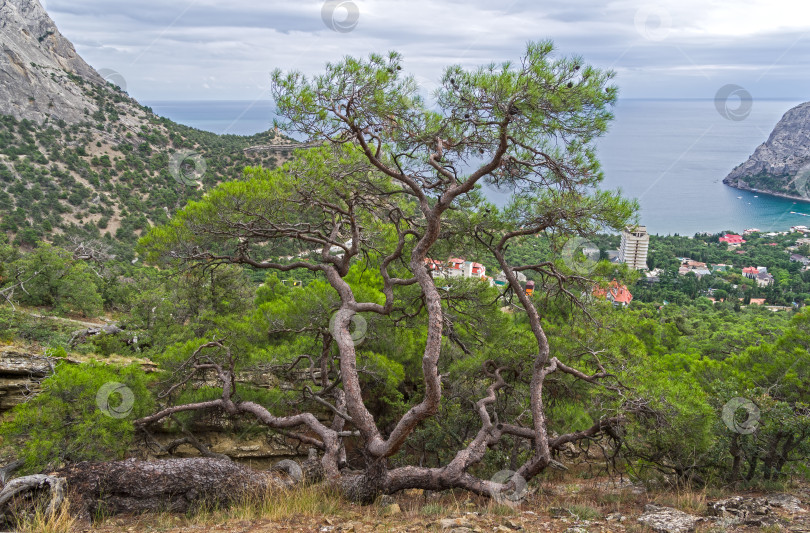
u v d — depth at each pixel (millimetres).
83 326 21797
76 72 111812
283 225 10398
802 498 8109
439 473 8656
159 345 19812
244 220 10281
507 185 9586
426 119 8500
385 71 7793
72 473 7555
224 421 12883
